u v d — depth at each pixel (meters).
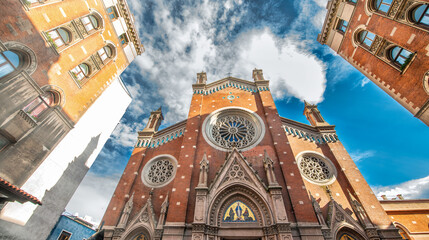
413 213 28.16
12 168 17.98
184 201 22.28
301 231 19.56
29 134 19.12
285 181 23.30
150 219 22.50
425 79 17.59
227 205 22.36
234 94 36.19
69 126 23.22
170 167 28.50
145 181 27.48
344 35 28.39
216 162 26.41
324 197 24.42
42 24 18.72
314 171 27.36
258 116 31.58
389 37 20.86
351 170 26.62
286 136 28.11
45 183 23.50
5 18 15.74
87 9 24.09
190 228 20.34
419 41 17.84
